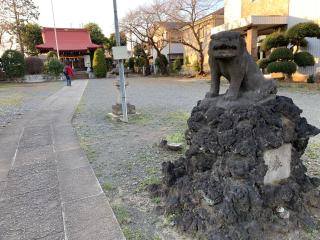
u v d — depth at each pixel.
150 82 22.38
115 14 7.07
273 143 2.50
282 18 16.08
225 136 2.46
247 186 2.38
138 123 7.30
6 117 8.50
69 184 3.67
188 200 2.73
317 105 9.13
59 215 2.94
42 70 29.16
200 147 2.70
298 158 2.92
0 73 26.00
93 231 2.65
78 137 6.00
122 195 3.37
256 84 2.71
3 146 5.51
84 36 38.94
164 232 2.64
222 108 2.67
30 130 6.75
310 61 13.91
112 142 5.62
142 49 34.62
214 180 2.60
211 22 26.61
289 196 2.61
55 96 13.92
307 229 2.58
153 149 5.11
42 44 37.19
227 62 2.63
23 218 2.91
